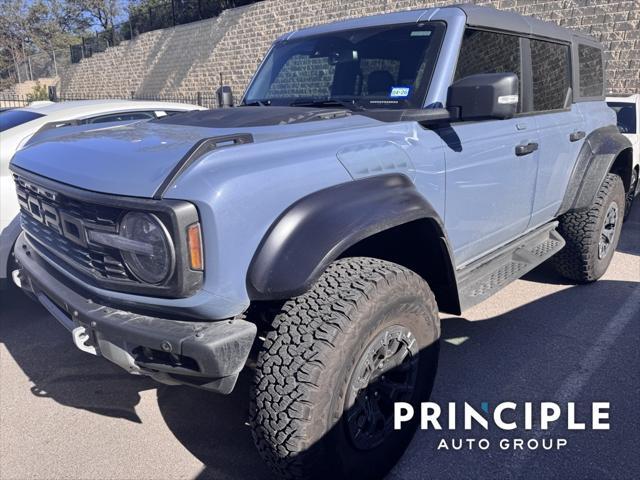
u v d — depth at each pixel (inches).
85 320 92.9
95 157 99.1
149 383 145.6
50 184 100.3
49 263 111.7
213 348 82.0
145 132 114.6
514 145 141.9
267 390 88.1
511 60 146.7
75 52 1311.5
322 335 88.0
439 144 118.0
